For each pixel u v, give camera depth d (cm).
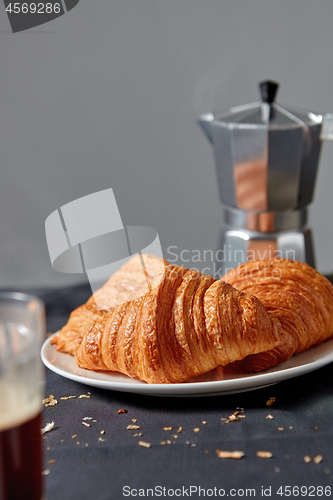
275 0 113
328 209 122
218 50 115
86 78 114
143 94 115
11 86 112
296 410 58
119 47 113
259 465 48
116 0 112
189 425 57
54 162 116
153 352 58
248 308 59
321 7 114
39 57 112
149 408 59
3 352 40
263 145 79
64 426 57
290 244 83
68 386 62
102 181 117
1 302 45
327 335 65
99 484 46
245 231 83
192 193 119
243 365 61
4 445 39
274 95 83
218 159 85
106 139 116
